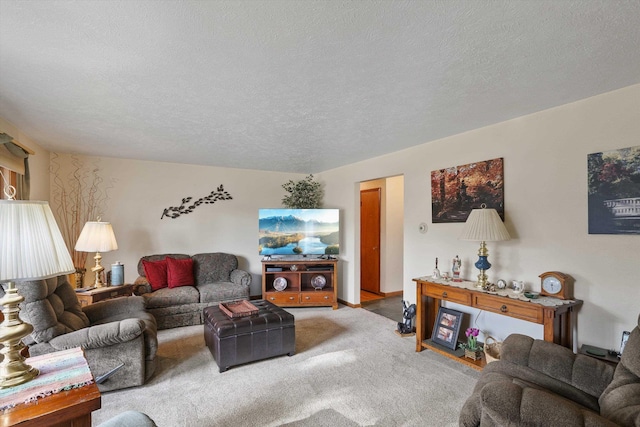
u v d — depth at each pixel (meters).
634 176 2.11
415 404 2.23
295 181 5.87
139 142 3.65
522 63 1.81
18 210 1.24
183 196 4.97
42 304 2.20
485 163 3.02
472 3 1.29
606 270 2.25
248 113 2.66
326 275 5.25
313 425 2.00
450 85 2.12
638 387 1.31
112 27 1.46
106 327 2.35
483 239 2.64
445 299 2.96
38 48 1.64
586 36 1.53
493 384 1.41
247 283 4.44
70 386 1.29
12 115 2.71
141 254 4.69
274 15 1.37
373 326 3.97
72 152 4.18
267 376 2.65
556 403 1.23
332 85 2.12
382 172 4.32
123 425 1.24
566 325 2.37
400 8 1.33
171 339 3.51
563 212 2.48
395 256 5.89
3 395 1.21
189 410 2.16
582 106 2.36
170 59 1.77
